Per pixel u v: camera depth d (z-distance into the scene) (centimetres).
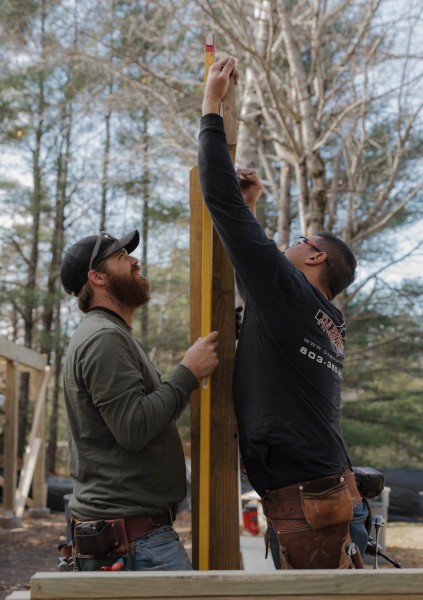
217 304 238
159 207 1722
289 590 163
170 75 1016
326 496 209
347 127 1012
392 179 956
